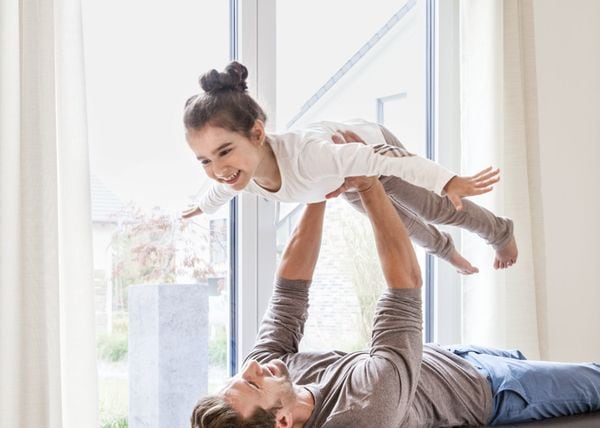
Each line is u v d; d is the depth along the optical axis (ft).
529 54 9.72
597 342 10.58
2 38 5.91
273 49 8.41
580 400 6.68
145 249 7.71
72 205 6.25
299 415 5.71
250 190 6.21
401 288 6.02
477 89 9.48
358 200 6.73
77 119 6.30
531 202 9.63
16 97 5.94
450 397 6.42
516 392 6.50
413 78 9.98
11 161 5.90
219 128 5.43
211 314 8.11
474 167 9.46
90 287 6.27
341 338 9.12
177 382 7.86
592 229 10.59
